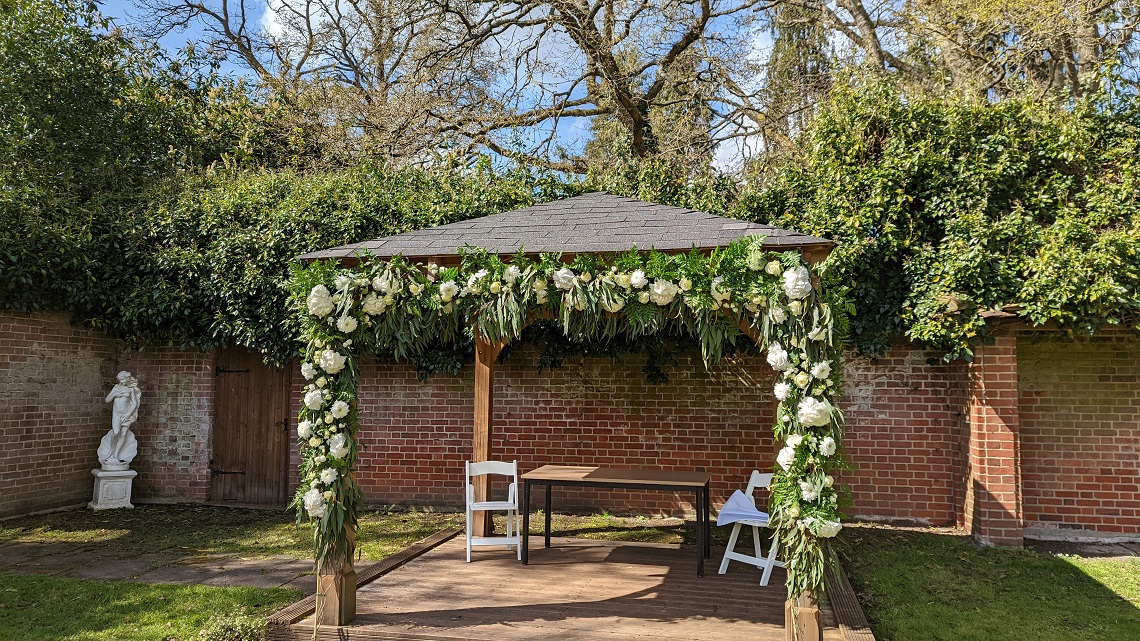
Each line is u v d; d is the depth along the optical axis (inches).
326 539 172.6
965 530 287.6
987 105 300.2
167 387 374.9
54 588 212.5
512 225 240.7
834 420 156.9
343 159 526.6
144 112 421.4
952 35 430.9
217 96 503.8
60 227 333.4
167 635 175.6
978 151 292.2
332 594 171.6
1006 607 202.5
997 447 267.0
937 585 222.2
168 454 372.2
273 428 366.0
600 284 175.0
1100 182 274.8
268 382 368.8
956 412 297.9
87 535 286.8
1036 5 377.7
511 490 241.8
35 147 371.6
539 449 339.0
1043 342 294.5
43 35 372.5
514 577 215.0
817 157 319.6
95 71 394.0
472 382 347.3
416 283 185.2
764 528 295.4
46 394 333.1
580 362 337.1
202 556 254.1
